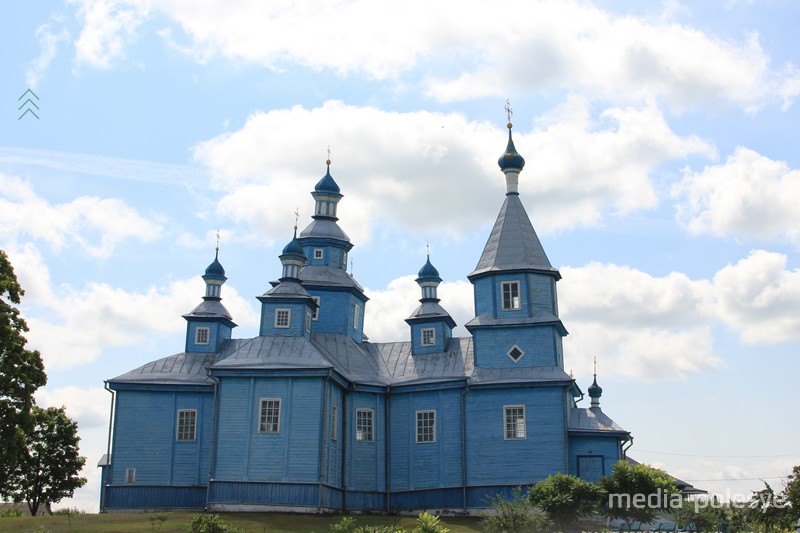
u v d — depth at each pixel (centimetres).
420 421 5241
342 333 5703
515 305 5284
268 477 4684
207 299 5875
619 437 4997
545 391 5022
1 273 4200
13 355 4069
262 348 5034
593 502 4084
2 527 4031
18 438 4050
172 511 5097
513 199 5638
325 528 4212
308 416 4759
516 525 3828
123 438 5253
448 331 5703
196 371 5472
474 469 5009
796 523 4281
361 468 5159
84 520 4275
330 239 6003
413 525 4531
